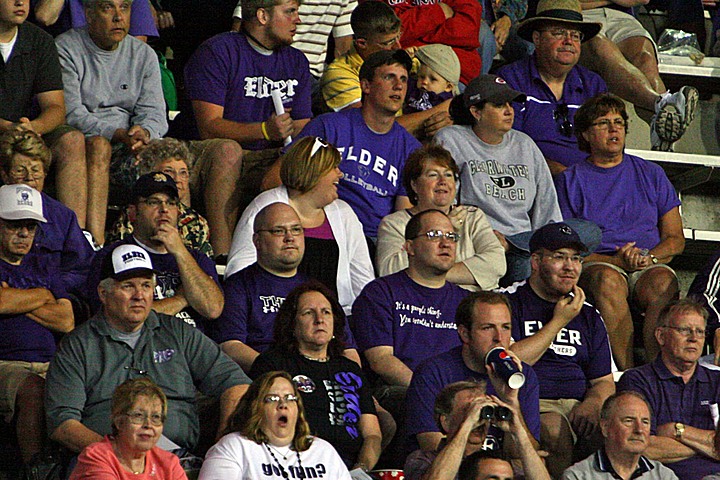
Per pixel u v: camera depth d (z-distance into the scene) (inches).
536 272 1019.3
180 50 1397.6
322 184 1033.5
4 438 927.0
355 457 901.8
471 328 919.7
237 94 1192.8
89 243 1024.2
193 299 956.0
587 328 1016.9
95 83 1170.6
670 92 1384.1
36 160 1010.7
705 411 991.0
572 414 991.0
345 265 1036.5
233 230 1119.6
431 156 1076.5
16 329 940.6
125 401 796.0
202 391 908.6
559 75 1258.6
